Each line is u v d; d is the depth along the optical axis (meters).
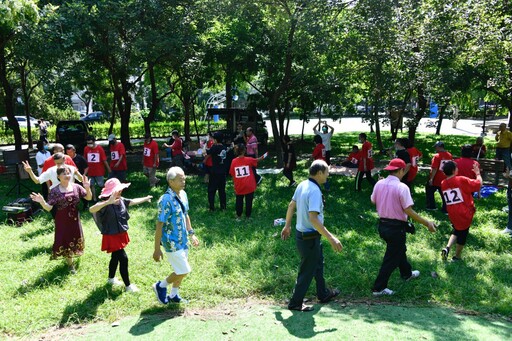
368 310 4.81
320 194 4.39
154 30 13.73
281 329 4.25
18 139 18.56
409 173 9.43
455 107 29.11
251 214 8.95
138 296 5.16
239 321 4.52
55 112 38.31
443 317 4.62
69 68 14.16
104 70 18.59
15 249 6.80
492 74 11.77
